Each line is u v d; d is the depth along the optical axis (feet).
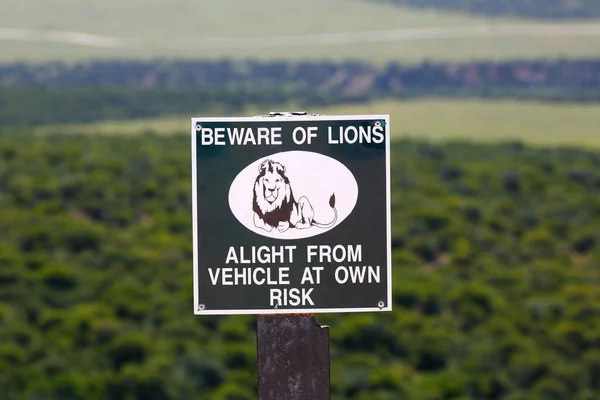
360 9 580.71
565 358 106.73
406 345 106.32
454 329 116.37
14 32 557.33
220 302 17.08
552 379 99.40
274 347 17.04
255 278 17.10
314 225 17.13
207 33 566.77
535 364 101.19
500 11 542.16
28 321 114.01
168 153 219.61
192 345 106.42
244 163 17.13
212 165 17.11
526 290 130.52
